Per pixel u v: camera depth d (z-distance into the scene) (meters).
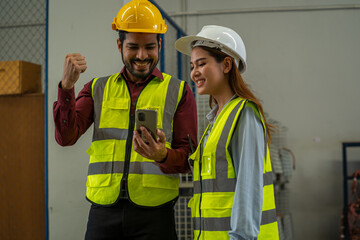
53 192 3.30
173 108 1.80
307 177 5.89
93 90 1.84
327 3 6.00
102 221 1.69
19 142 3.67
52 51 3.36
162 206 1.71
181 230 3.20
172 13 6.07
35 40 5.18
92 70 3.28
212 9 6.07
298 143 5.94
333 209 5.82
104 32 3.31
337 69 5.96
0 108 3.72
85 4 3.35
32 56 5.18
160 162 1.62
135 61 1.70
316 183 5.87
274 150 4.84
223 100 1.54
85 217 3.26
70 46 3.34
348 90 5.94
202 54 1.51
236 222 1.25
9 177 3.66
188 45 1.70
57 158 3.32
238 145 1.36
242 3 6.05
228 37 1.52
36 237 3.56
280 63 6.02
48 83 3.36
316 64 5.98
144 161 1.71
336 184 5.85
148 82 1.82
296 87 5.98
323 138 5.91
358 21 5.96
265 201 1.41
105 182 1.70
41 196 3.60
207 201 1.42
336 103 5.93
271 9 6.02
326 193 5.85
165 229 1.70
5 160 3.68
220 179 1.40
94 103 1.82
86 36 3.32
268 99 6.01
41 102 3.66
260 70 6.04
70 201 3.28
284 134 5.93
